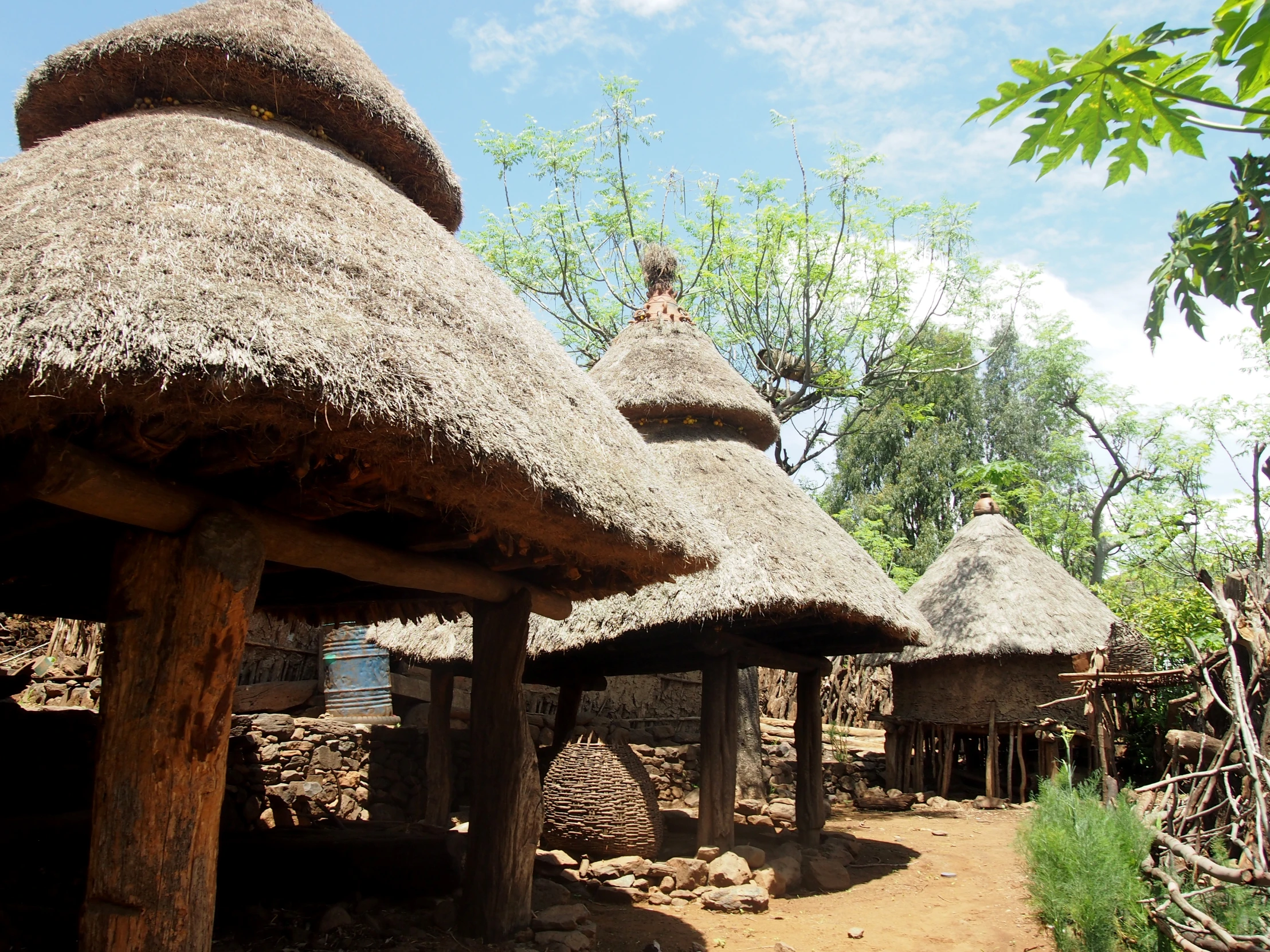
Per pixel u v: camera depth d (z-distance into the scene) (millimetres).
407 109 6395
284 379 2990
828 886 7500
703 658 7762
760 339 17578
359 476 3596
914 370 18250
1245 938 4504
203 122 4910
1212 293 3709
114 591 3289
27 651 9391
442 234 5598
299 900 5699
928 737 13391
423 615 6387
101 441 3107
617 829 7246
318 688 10266
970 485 22922
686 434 9164
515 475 3777
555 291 18188
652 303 10336
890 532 28875
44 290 2945
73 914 4547
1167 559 17656
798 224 16766
